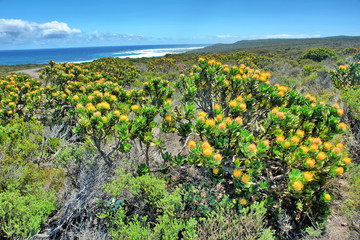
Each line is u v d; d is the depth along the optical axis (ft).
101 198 8.84
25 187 8.87
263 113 11.19
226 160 8.38
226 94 12.49
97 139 9.12
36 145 11.51
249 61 63.31
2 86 18.72
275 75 38.93
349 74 25.04
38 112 17.51
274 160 9.64
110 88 14.42
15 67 127.65
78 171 10.18
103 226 7.93
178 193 8.07
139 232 6.57
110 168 9.87
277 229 7.95
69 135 15.26
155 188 8.19
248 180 7.34
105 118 8.64
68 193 8.83
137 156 11.21
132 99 14.15
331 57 73.67
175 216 7.62
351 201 8.25
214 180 7.93
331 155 7.75
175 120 11.39
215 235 6.91
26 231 6.66
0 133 11.55
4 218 6.97
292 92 11.08
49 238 7.15
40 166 11.05
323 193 7.83
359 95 17.12
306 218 8.23
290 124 8.82
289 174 7.43
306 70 43.83
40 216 7.17
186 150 12.25
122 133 8.85
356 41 202.90
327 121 9.61
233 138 8.05
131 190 7.95
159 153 11.75
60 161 9.94
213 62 12.13
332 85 27.40
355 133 13.39
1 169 8.94
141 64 74.84
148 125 9.71
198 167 10.40
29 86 18.19
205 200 8.74
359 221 7.58
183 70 60.44
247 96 10.49
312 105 10.69
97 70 42.50
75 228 7.55
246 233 6.77
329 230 7.63
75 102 11.18
